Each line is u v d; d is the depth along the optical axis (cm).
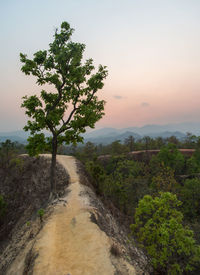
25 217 2325
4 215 2761
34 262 867
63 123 1789
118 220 2100
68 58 1648
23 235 1559
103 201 2273
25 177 3400
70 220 1294
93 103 1844
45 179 2845
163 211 1086
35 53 1584
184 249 919
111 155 7369
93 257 898
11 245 1617
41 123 1578
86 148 8425
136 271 945
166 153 5819
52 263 851
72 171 2653
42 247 978
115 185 2803
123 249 1176
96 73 1728
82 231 1126
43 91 1703
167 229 965
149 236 1052
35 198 2583
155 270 1159
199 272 1255
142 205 1124
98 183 2552
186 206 3028
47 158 3450
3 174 3912
